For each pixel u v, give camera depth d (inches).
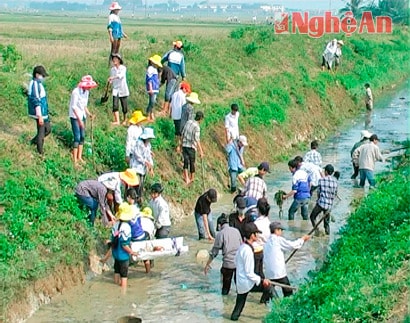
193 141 772.6
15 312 494.6
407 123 1326.3
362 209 615.8
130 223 574.2
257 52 1353.3
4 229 548.1
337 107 1373.0
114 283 571.8
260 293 556.1
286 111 1144.8
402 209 591.5
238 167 829.2
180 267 609.3
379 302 410.9
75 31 2369.6
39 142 652.7
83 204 613.6
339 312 413.4
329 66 1505.9
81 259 574.9
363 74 1664.6
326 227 682.8
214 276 591.8
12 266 514.9
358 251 531.5
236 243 543.5
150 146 723.4
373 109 1491.1
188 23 4242.1
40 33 2073.1
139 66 1008.9
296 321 445.7
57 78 850.8
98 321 502.9
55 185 624.4
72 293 548.4
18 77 832.9
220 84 1104.2
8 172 608.4
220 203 792.9
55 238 566.3
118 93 793.6
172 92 869.2
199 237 675.4
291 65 1387.8
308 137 1151.0
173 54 890.7
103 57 1072.8
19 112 741.3
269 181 889.5
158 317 511.8
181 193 759.1
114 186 619.8
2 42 1514.5
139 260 586.9
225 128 877.8
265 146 999.0
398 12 2738.7
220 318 510.6
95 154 708.7
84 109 674.2
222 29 2883.9
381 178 829.2
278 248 508.7
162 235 611.8
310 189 739.4
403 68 1994.3
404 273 444.5
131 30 2623.0
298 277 580.7
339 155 1053.2
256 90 1133.7
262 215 550.9
